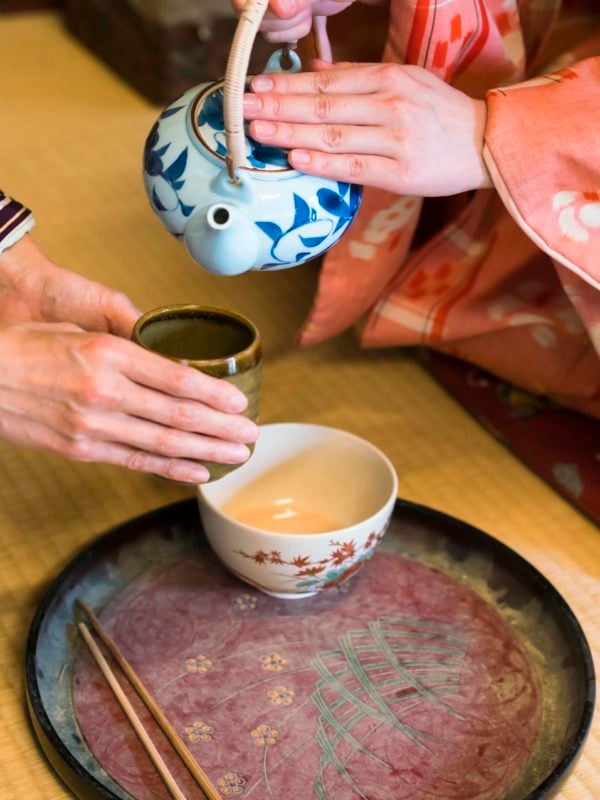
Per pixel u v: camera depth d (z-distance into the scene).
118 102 2.00
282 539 0.93
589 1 1.31
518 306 1.24
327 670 0.93
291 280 1.52
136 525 1.04
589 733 0.90
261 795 0.82
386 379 1.35
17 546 1.07
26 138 1.86
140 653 0.94
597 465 1.18
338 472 1.05
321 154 0.84
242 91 0.76
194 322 0.84
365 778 0.84
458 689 0.92
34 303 1.03
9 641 0.96
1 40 2.22
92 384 0.77
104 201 1.68
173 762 0.84
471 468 1.21
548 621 0.97
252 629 0.97
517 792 0.83
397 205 1.16
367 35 1.22
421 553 1.06
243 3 0.82
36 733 0.87
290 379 1.33
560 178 1.00
